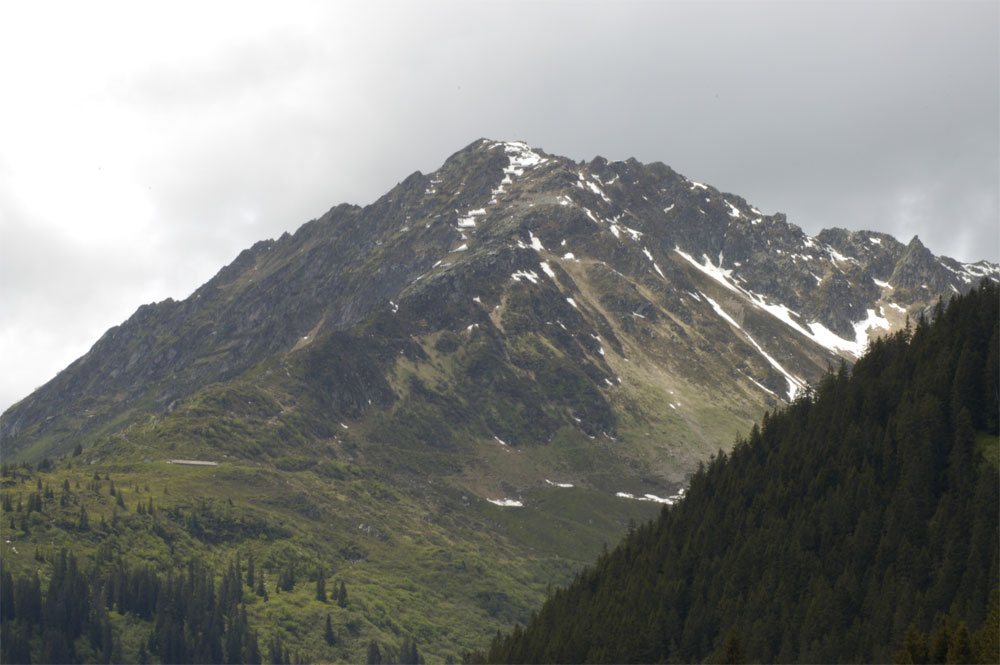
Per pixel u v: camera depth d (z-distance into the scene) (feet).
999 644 622.13
